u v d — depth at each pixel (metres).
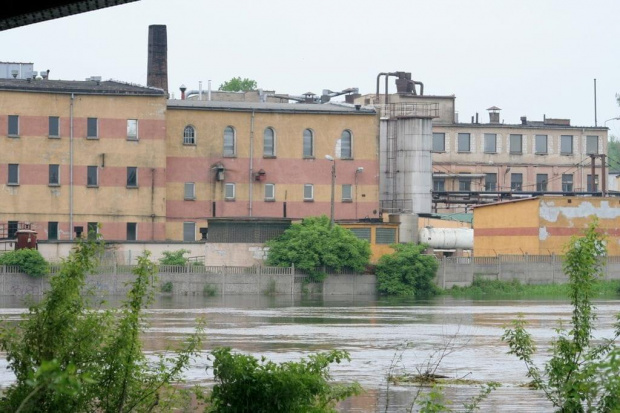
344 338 66.06
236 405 27.84
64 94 128.50
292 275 117.62
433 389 40.62
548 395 29.66
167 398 32.94
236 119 136.88
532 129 187.12
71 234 128.62
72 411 27.08
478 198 164.50
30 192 127.75
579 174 188.25
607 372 26.17
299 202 138.75
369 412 39.88
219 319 80.12
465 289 123.38
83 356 28.16
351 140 141.00
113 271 106.75
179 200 134.88
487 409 40.84
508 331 31.89
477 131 185.62
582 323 29.66
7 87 126.88
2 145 126.94
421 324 77.19
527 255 126.12
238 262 119.81
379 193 146.25
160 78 148.38
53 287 28.53
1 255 111.50
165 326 72.31
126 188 130.62
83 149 129.25
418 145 151.25
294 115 138.88
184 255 122.06
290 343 62.75
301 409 27.94
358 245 121.00
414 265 120.62
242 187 137.00
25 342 28.09
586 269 29.72
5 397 28.23
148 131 131.25
